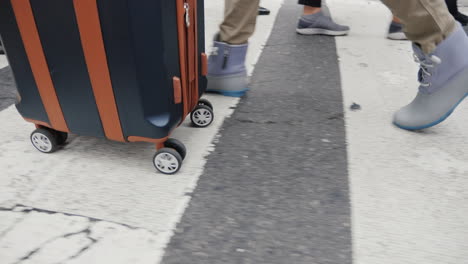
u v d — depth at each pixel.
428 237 1.08
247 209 1.19
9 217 1.13
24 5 1.15
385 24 3.20
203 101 1.66
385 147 1.51
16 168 1.36
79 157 1.43
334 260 1.01
